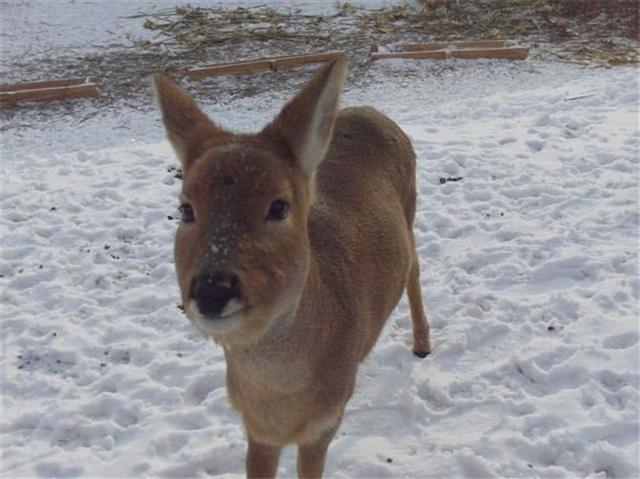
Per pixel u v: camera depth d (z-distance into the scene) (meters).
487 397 1.43
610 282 1.69
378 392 1.46
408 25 4.23
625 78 3.06
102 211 2.20
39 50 4.01
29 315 1.73
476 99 3.01
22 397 1.51
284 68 3.63
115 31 4.28
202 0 4.82
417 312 1.53
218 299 0.84
